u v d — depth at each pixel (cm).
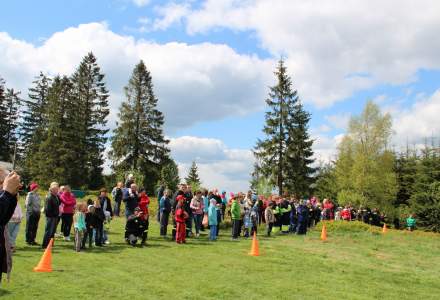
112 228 2025
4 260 393
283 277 1166
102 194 1653
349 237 2377
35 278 972
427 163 5175
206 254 1473
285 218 2388
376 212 3644
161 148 5784
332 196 5825
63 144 5441
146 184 5494
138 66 5906
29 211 1439
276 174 5200
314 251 1731
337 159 6144
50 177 5297
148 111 5822
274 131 5366
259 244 1834
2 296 805
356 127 5594
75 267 1128
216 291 956
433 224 4556
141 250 1478
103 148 6162
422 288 1162
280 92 5466
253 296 934
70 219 1612
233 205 1970
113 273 1084
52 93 6262
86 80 6250
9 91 7775
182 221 1711
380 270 1398
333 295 995
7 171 439
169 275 1102
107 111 6275
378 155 5528
